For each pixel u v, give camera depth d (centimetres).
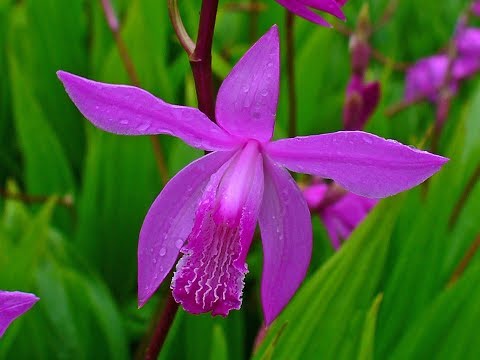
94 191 22
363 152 10
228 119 10
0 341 17
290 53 19
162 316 12
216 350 16
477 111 23
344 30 29
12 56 23
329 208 18
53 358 18
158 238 11
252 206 11
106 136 22
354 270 15
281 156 11
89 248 23
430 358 17
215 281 11
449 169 18
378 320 18
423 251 18
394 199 14
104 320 19
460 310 16
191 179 11
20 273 17
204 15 10
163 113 10
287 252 11
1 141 29
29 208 24
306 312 15
